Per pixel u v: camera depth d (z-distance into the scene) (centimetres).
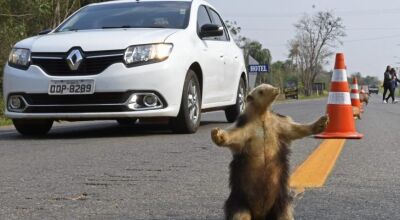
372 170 595
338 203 504
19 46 810
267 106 359
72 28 855
